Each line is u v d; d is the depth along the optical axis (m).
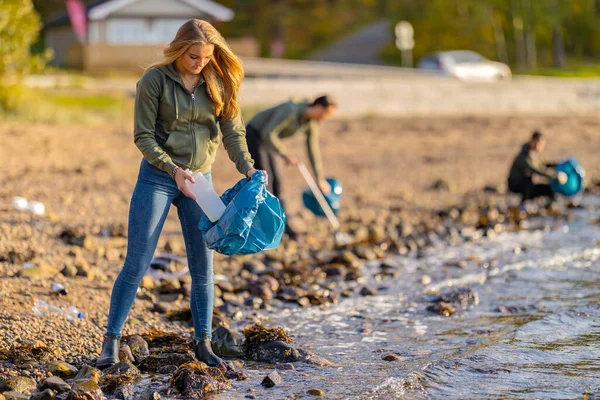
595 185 15.88
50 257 8.24
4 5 20.34
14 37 20.62
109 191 12.61
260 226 5.17
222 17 45.75
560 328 6.70
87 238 9.05
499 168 17.89
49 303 6.71
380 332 6.78
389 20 77.75
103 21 43.94
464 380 5.44
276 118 9.73
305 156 18.75
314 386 5.32
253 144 9.84
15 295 6.78
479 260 9.81
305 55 68.56
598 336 6.47
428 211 13.23
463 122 27.83
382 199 14.05
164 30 44.91
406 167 17.78
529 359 5.88
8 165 14.07
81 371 5.32
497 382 5.39
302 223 11.70
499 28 62.94
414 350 6.20
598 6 67.50
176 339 6.26
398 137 23.22
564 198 14.44
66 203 11.33
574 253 10.14
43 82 28.50
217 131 5.45
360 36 72.94
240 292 8.07
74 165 14.84
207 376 5.27
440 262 9.77
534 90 34.66
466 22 63.72
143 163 5.43
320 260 9.61
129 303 5.54
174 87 5.21
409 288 8.45
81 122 21.62
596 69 58.62
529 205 13.59
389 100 31.06
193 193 5.20
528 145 13.55
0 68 20.52
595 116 31.30
